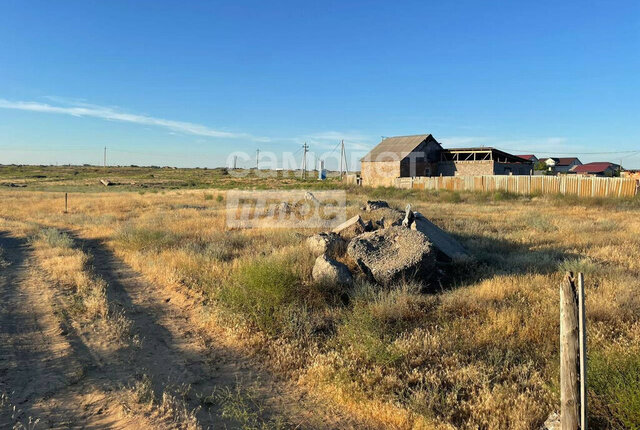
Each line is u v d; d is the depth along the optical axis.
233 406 4.36
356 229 11.58
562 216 19.45
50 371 5.18
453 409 4.17
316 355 5.40
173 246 12.33
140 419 4.11
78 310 7.30
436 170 50.28
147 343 6.12
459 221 17.14
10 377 4.98
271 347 5.76
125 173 117.25
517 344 5.48
